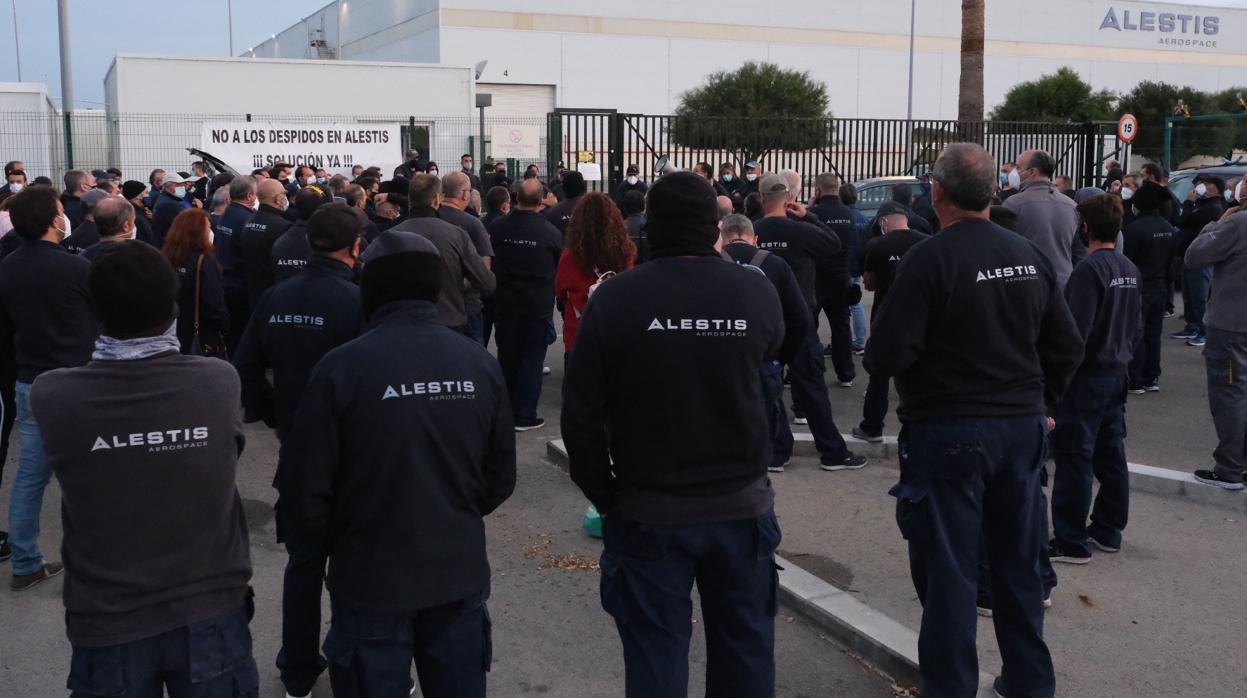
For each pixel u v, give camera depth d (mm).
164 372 2680
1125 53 59750
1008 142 21031
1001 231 3617
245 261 8367
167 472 2654
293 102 24266
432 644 2959
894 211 7094
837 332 9258
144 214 10695
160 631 2646
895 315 3543
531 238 7617
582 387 3061
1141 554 5453
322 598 4969
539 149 22609
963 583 3570
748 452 3092
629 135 19625
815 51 52844
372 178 10812
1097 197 5102
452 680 2967
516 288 7680
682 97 41062
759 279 3184
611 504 3180
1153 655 4355
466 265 6543
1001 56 56500
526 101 47688
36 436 4977
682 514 3033
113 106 24359
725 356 3029
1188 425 8078
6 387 5418
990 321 3512
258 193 8078
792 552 5508
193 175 16922
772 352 3174
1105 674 4199
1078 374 5113
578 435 3072
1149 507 6188
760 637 3139
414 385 2855
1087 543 5352
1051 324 3709
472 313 7730
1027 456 3625
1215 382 6168
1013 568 3732
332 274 4309
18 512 4992
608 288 3080
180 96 23312
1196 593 4965
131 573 2625
